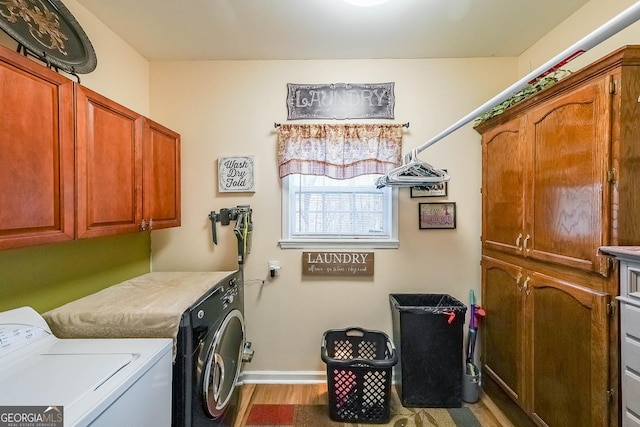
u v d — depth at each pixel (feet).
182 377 4.21
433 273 7.56
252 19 5.96
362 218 7.79
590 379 4.26
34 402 2.69
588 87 4.28
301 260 7.59
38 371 3.21
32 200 3.49
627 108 3.86
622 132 3.88
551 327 5.04
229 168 7.54
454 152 7.50
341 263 7.54
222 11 5.71
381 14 5.78
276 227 7.60
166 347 3.95
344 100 7.51
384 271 7.58
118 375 3.17
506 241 6.23
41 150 3.61
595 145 4.17
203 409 4.52
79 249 5.40
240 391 6.72
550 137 4.99
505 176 6.27
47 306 4.78
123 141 5.10
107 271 6.09
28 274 4.49
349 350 7.43
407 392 6.59
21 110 3.35
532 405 5.49
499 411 6.44
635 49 3.72
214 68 7.57
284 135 7.36
